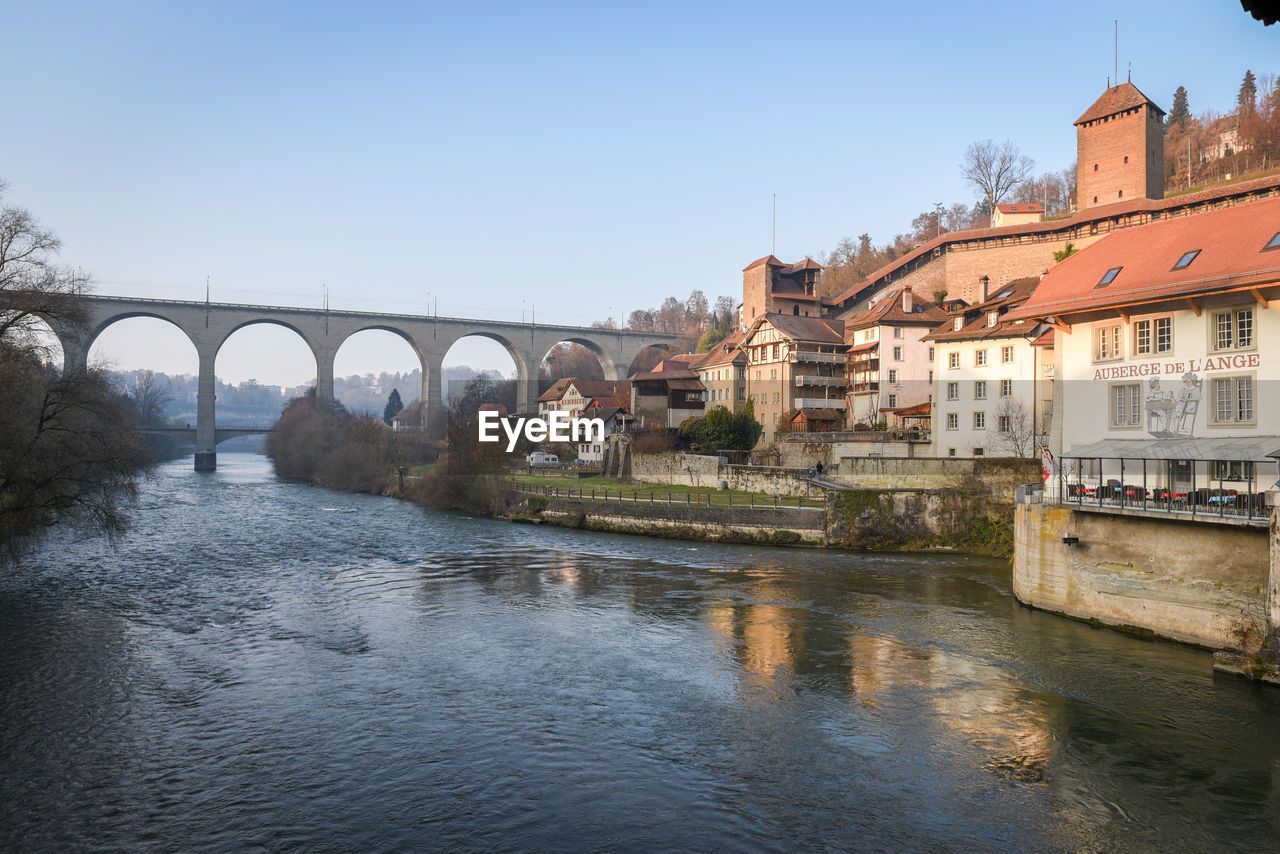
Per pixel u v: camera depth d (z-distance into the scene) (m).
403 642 26.95
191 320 122.69
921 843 14.15
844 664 24.06
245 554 44.97
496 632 28.19
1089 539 28.08
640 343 152.38
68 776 17.02
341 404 147.00
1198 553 24.56
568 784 16.58
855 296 105.56
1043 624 28.22
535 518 61.34
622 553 45.97
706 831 14.68
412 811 15.55
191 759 17.84
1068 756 17.45
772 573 39.09
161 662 24.66
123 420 40.62
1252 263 26.44
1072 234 84.38
